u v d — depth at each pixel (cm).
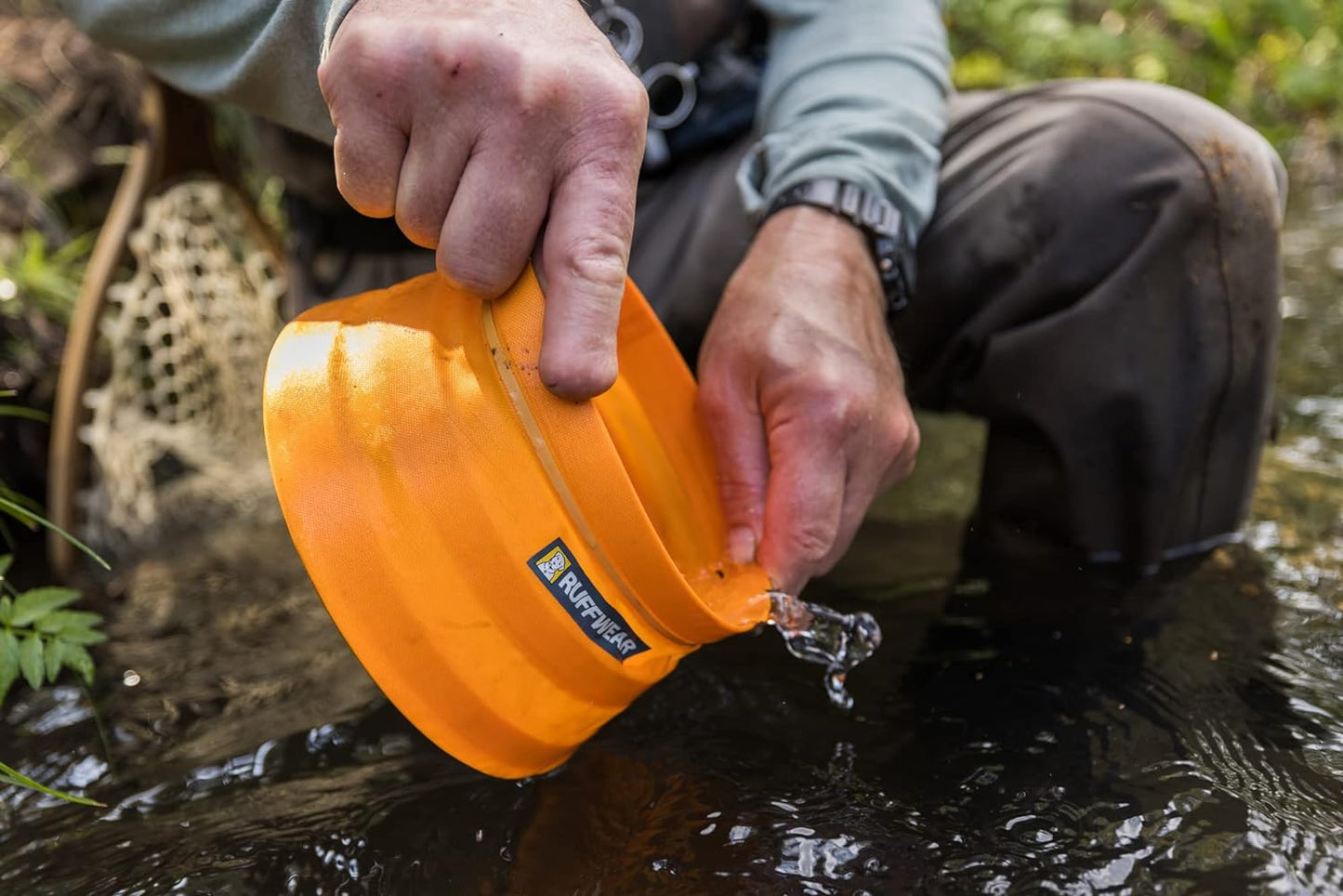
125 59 244
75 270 218
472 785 104
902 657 124
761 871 90
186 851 96
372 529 81
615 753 107
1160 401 132
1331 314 256
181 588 160
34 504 183
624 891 88
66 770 112
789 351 104
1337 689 113
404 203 77
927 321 141
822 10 134
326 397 84
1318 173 435
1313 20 525
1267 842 89
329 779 107
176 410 199
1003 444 144
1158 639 125
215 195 206
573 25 77
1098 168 131
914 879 88
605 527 82
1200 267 130
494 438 81
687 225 151
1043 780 99
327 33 80
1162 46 493
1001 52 466
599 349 77
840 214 118
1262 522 154
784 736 109
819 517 102
